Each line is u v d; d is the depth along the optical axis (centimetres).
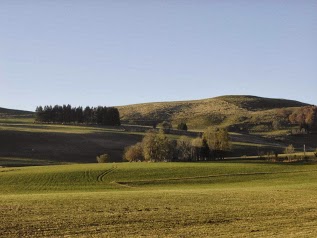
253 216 3959
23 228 3353
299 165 10894
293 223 3694
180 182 8462
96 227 3453
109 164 11150
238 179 8931
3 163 13275
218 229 3459
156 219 3756
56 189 7456
